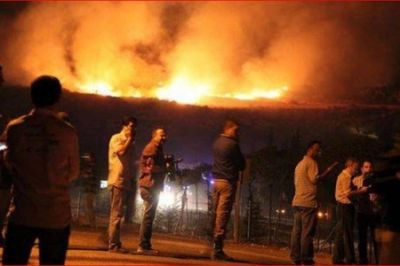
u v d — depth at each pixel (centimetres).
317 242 1620
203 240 1541
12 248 529
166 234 1647
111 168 1082
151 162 1108
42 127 538
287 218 1884
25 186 527
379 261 698
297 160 1739
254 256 1271
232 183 1104
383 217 692
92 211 1711
